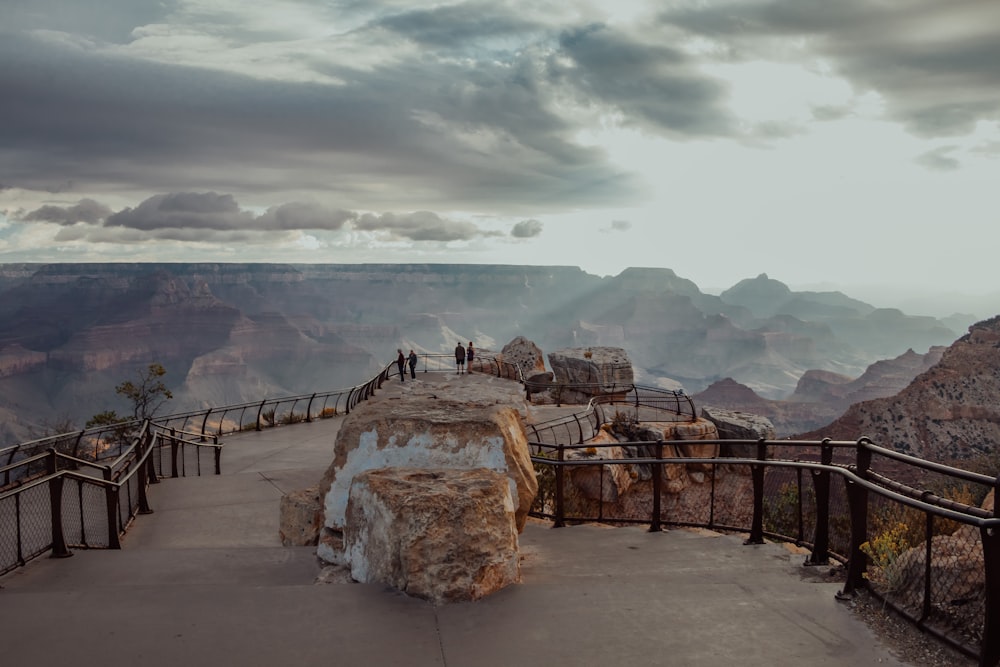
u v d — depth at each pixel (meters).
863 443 5.91
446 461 7.34
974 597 4.96
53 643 4.73
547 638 4.85
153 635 4.86
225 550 8.32
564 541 8.78
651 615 5.26
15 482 12.59
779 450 36.06
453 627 5.03
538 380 38.03
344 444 7.57
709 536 8.63
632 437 24.92
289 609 5.33
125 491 14.06
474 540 5.75
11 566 7.61
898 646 4.71
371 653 4.61
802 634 4.91
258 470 18.89
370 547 6.08
